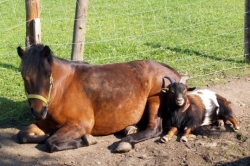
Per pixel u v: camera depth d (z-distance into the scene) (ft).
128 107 21.39
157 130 21.52
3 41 42.09
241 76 30.09
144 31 44.45
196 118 21.48
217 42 38.45
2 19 52.42
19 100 26.63
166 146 20.86
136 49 37.14
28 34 24.97
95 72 21.42
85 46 38.01
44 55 19.61
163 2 59.57
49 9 56.85
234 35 40.83
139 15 52.39
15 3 60.95
